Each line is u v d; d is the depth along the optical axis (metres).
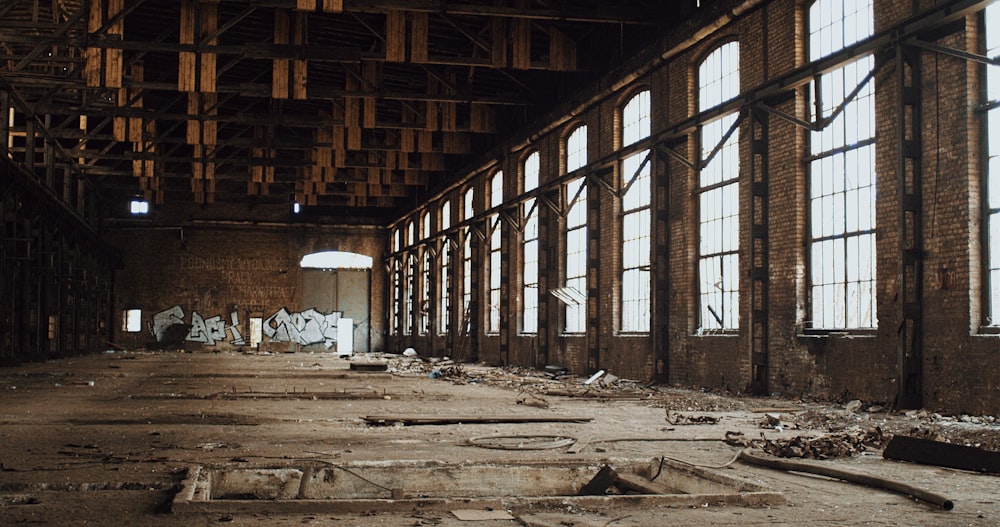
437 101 26.67
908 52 13.46
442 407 14.53
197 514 5.51
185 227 48.28
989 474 7.52
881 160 14.19
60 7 24.28
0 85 23.30
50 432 10.23
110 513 5.56
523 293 31.05
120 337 47.06
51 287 32.50
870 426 11.47
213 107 28.83
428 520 5.36
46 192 27.81
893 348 13.79
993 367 11.93
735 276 18.56
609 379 22.55
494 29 21.69
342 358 38.78
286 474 7.41
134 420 11.75
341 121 28.92
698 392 18.67
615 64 23.12
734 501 6.00
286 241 49.78
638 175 22.14
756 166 17.42
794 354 16.28
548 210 28.31
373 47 25.59
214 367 27.89
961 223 12.61
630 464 8.04
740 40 18.11
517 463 7.76
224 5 23.95
